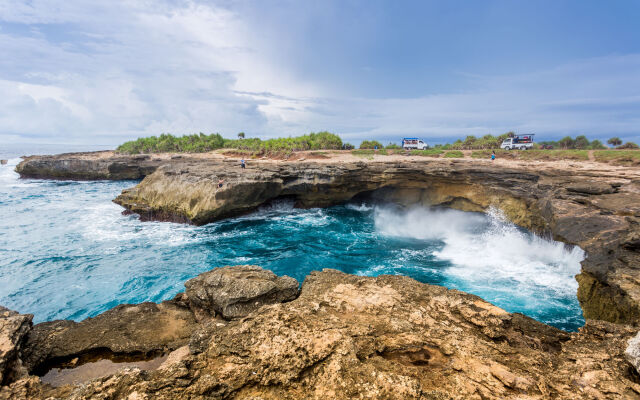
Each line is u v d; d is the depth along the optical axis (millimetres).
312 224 26781
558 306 13133
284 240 22453
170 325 7508
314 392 3910
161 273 16641
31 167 51938
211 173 27609
